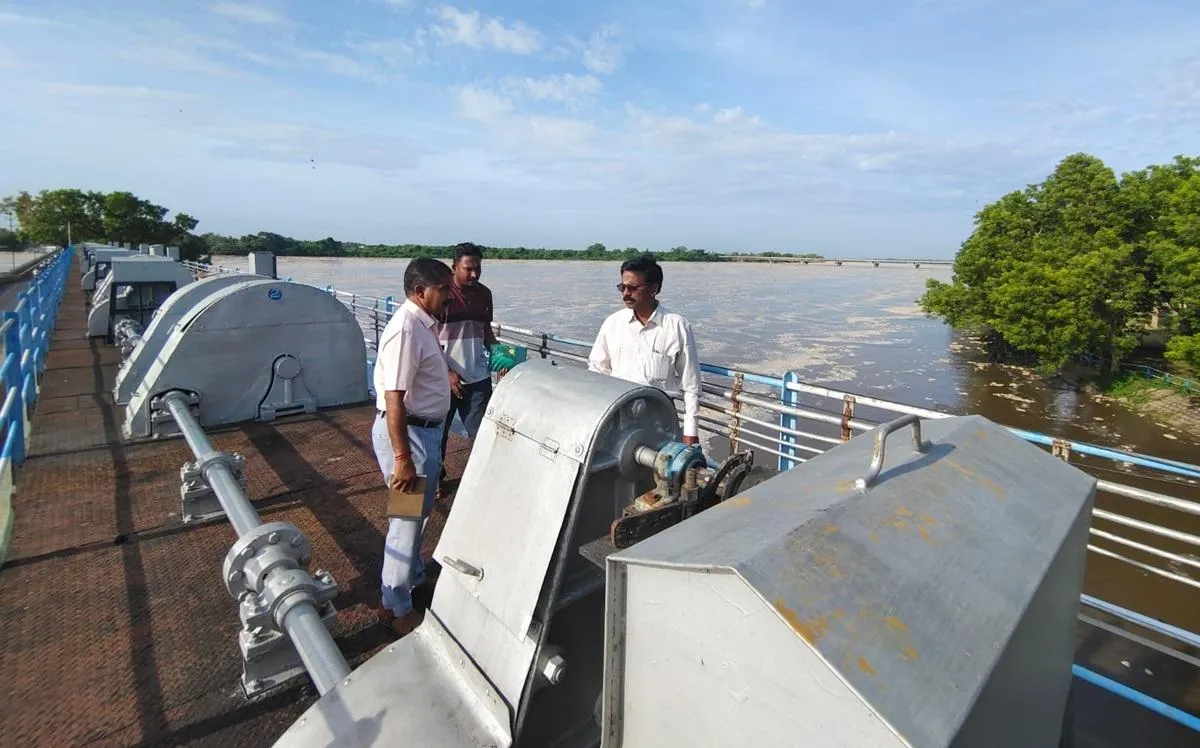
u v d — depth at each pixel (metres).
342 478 4.25
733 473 1.93
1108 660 7.31
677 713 1.28
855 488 1.45
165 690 2.31
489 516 2.03
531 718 1.90
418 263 2.74
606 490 2.00
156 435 4.89
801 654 1.05
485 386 4.37
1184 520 15.55
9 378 4.55
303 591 2.28
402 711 1.89
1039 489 1.81
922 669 1.07
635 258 3.33
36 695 2.26
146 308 9.80
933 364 33.44
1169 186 30.73
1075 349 29.03
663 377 3.41
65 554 3.23
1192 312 27.05
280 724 2.18
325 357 5.65
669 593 1.26
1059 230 34.31
